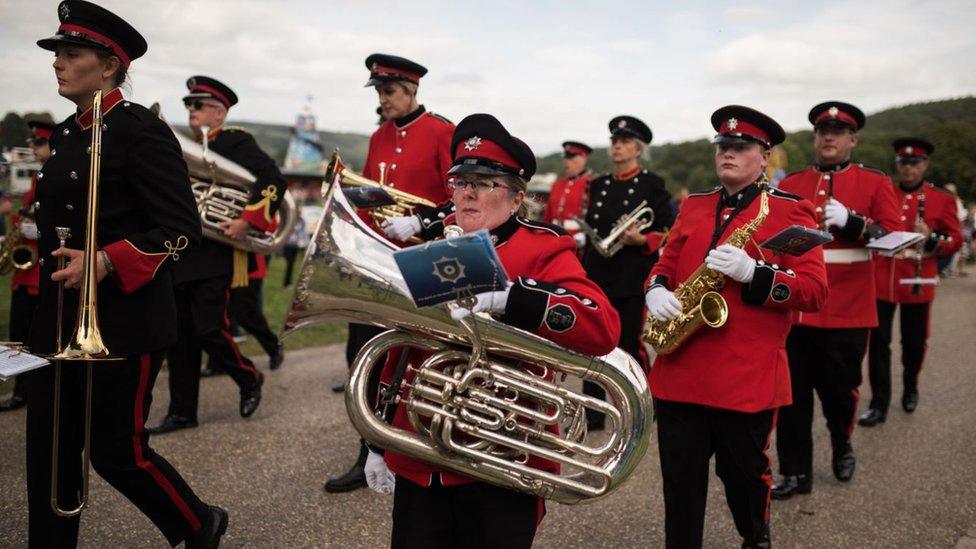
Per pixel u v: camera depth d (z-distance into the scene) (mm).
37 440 2768
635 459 2320
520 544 2303
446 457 2219
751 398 3125
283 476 4312
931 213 6770
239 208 5156
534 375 2264
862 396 6879
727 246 3064
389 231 4039
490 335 2172
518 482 2256
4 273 5523
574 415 2322
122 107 2834
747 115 3273
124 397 2844
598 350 2215
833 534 3938
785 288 3064
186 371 4992
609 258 5758
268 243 5352
